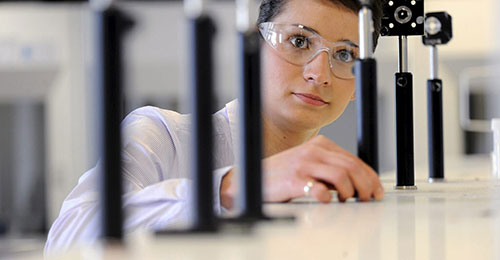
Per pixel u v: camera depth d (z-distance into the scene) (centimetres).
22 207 528
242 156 88
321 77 161
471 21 540
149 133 162
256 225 86
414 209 108
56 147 523
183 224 92
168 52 527
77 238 125
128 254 67
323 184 116
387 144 507
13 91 525
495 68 538
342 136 433
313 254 68
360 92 121
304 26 160
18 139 529
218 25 77
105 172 69
